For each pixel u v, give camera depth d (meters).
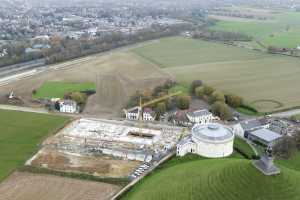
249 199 159.25
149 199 185.62
